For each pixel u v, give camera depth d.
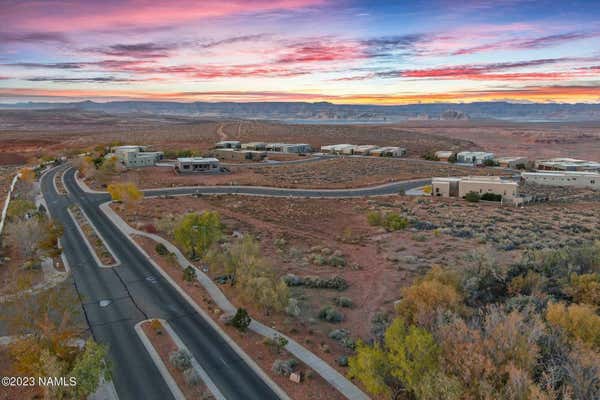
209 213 58.69
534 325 28.64
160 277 51.69
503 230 75.00
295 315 41.69
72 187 111.81
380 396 29.03
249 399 29.08
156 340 36.75
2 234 64.75
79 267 54.66
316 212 90.88
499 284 45.09
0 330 36.03
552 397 21.94
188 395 29.39
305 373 31.89
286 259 59.78
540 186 126.25
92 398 28.77
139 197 88.94
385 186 123.00
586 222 82.06
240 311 38.12
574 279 43.09
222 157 174.88
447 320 32.09
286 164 159.75
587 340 29.38
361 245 67.50
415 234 72.19
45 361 26.17
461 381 24.28
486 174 144.38
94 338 36.91
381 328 37.16
